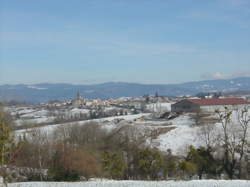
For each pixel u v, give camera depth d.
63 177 33.62
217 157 39.50
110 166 36.50
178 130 66.31
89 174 34.31
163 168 37.03
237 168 38.56
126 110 173.88
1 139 13.04
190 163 36.03
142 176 36.94
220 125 60.59
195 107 109.38
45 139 48.62
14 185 23.06
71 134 61.44
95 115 141.88
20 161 34.62
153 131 65.31
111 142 56.22
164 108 165.25
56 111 164.88
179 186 23.06
